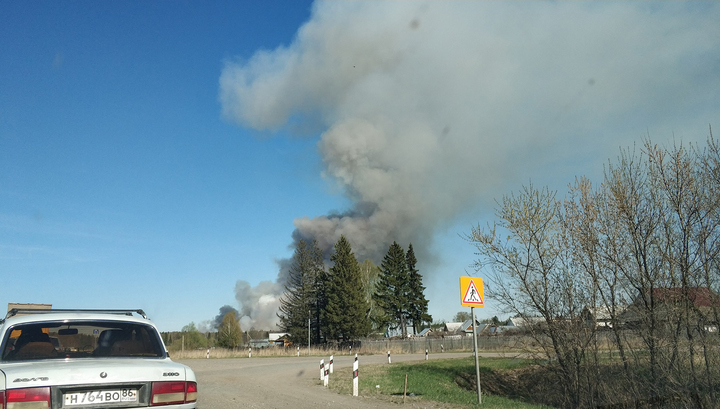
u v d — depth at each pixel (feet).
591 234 41.16
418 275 240.94
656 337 37.09
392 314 233.14
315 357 136.67
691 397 34.76
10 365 15.67
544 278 43.86
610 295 40.73
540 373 49.96
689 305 36.35
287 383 56.08
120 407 15.11
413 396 44.45
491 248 45.70
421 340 184.24
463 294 40.11
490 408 37.76
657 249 38.09
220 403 39.01
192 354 143.33
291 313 238.27
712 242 35.58
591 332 41.47
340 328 214.28
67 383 14.49
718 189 35.88
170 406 15.88
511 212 45.01
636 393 38.55
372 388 50.52
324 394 45.60
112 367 15.34
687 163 36.99
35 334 17.12
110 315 19.25
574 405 42.68
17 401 13.79
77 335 17.72
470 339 184.34
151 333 19.27
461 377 64.44
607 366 41.06
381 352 169.99
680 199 37.11
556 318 42.98
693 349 35.09
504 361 78.64
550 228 43.34
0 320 19.26
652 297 38.40
